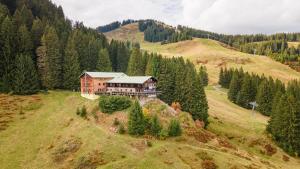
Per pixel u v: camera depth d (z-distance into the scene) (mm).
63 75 112188
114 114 75938
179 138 69000
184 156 58469
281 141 90250
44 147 67125
